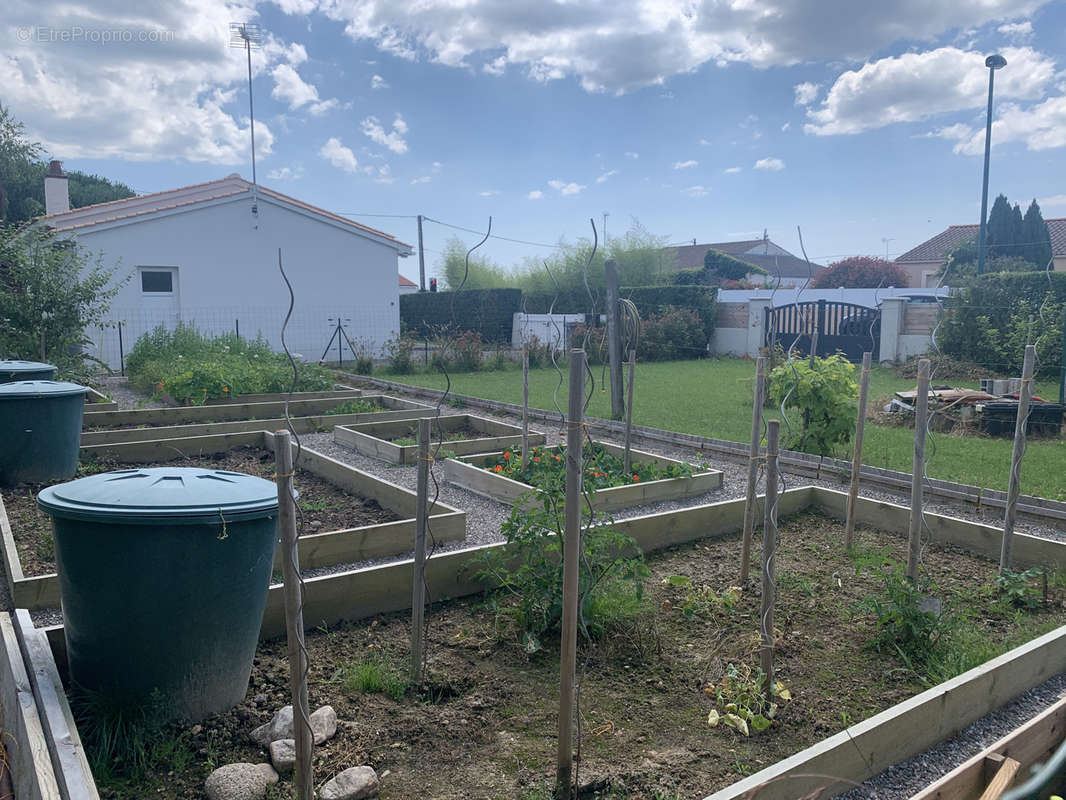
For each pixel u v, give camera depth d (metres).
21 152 29.56
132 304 18.59
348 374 17.84
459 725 3.18
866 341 20.84
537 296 30.81
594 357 20.83
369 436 9.01
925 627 3.88
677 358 23.84
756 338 23.69
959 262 36.69
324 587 4.07
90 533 2.84
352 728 3.10
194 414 11.00
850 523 5.55
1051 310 15.90
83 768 2.47
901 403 11.89
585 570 3.98
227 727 3.07
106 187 45.41
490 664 3.73
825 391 8.53
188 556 2.88
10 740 3.01
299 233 20.81
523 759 2.96
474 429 10.71
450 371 20.19
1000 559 5.09
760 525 6.09
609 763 2.95
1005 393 12.10
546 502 4.21
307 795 2.54
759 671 3.44
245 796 2.62
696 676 3.65
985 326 17.12
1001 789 2.53
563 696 2.75
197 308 19.45
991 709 3.42
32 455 6.82
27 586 4.33
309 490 7.14
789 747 3.09
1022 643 4.03
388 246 22.33
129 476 3.14
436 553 5.39
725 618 4.32
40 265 12.42
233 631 3.08
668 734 3.17
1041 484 7.50
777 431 3.36
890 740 2.97
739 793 2.50
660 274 34.59
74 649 3.06
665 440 9.91
